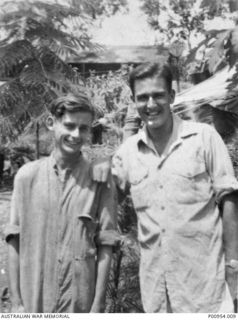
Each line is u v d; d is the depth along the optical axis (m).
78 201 2.25
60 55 5.61
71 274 2.23
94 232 2.30
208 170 2.34
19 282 2.30
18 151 8.39
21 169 2.34
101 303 2.29
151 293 2.36
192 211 2.28
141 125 3.66
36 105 5.14
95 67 8.87
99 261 2.31
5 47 5.22
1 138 5.71
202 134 2.35
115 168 2.50
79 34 6.25
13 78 5.26
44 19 5.35
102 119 4.45
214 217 2.32
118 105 4.93
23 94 5.17
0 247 4.37
